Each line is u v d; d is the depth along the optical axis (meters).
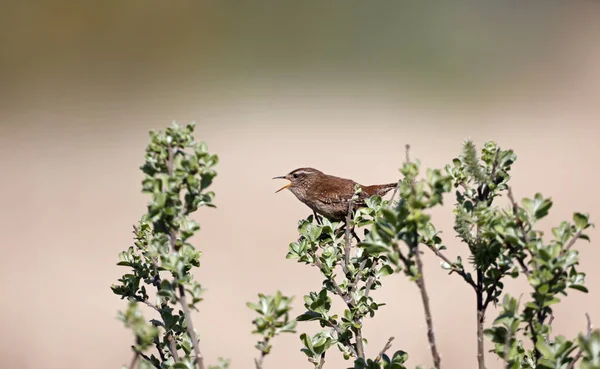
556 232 2.91
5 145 22.89
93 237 14.71
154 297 8.66
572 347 2.85
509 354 2.99
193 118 26.45
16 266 13.15
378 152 21.00
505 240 3.05
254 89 30.41
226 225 15.41
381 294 10.80
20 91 28.80
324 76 32.41
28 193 17.89
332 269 3.81
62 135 24.17
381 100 28.94
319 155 20.92
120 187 18.50
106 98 28.67
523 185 16.81
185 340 3.48
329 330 3.88
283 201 17.20
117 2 34.16
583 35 36.00
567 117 25.20
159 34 33.66
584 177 17.42
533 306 2.89
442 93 29.73
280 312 2.70
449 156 20.00
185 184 2.98
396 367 3.28
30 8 33.06
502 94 29.27
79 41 31.94
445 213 14.78
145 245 3.79
